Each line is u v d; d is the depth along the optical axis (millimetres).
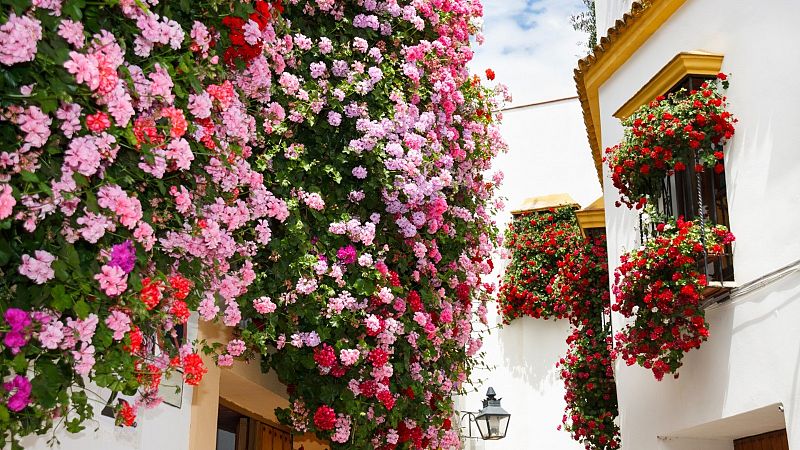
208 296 4379
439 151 6422
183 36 3781
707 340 6598
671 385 7203
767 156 6012
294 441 9227
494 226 8109
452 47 7094
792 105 5758
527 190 13961
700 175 6637
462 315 7301
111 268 3271
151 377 3814
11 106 2912
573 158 13992
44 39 3012
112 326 3359
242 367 6121
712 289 6266
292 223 5520
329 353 5645
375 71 5910
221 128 4320
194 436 5242
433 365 6863
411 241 6336
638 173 7000
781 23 5941
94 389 4047
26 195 2979
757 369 5910
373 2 6195
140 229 3484
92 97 3256
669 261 6355
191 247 4082
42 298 3096
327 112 5945
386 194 5926
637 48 8125
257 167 5414
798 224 5609
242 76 4734
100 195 3312
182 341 4969
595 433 9656
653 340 6613
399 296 6250
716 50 6766
